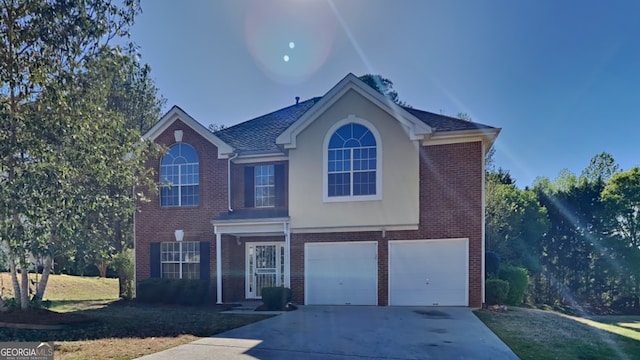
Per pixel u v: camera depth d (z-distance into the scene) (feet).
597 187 109.19
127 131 43.98
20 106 36.68
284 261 60.75
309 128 58.59
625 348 32.58
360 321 42.68
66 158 36.78
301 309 52.37
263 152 62.39
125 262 68.74
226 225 59.36
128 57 42.16
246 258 64.23
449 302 54.60
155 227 64.95
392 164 55.83
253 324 41.01
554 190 113.29
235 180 64.18
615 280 102.58
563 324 43.88
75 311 51.31
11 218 34.30
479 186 55.01
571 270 105.70
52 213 33.71
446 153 56.18
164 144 65.16
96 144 39.52
